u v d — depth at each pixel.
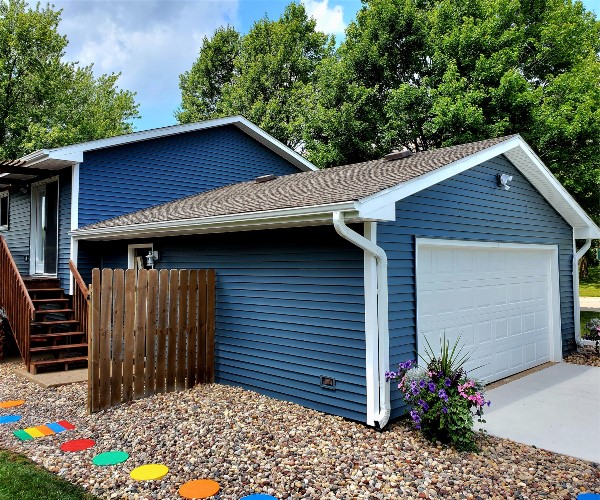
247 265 6.88
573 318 9.79
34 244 11.27
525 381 7.52
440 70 17.41
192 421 5.39
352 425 5.29
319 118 19.11
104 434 5.06
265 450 4.56
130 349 6.20
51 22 21.34
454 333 6.65
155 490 3.80
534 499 3.62
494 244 7.41
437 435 4.78
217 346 7.29
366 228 5.30
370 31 18.78
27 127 20.83
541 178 8.13
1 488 3.76
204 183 11.76
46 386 7.11
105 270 5.99
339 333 5.61
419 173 5.86
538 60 17.72
